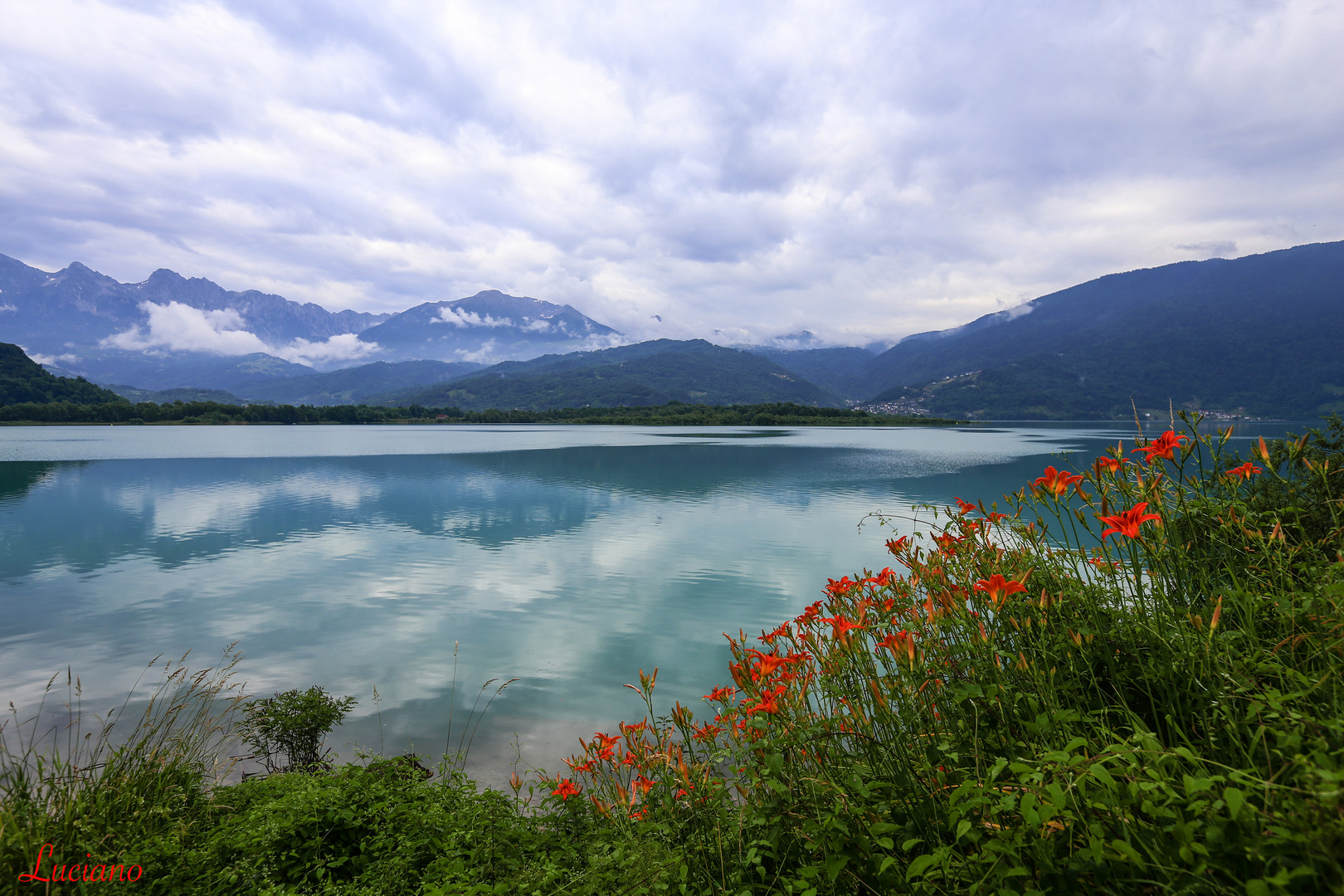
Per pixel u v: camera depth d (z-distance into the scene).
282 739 5.30
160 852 2.97
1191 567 2.62
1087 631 2.52
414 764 5.06
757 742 2.34
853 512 23.67
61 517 22.80
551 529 20.30
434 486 32.09
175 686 8.23
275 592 13.12
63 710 7.37
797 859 2.31
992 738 2.27
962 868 1.83
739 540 18.39
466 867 2.98
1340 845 1.32
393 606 12.03
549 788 3.82
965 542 2.96
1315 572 2.35
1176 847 1.56
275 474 38.34
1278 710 1.70
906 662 2.31
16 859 2.73
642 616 11.48
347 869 3.14
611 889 2.47
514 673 8.80
